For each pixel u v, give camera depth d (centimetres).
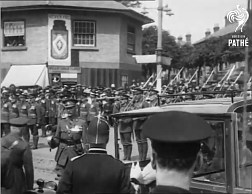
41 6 2359
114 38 2573
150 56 2072
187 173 202
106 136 340
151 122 209
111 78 2580
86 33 2498
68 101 853
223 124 343
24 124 522
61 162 778
